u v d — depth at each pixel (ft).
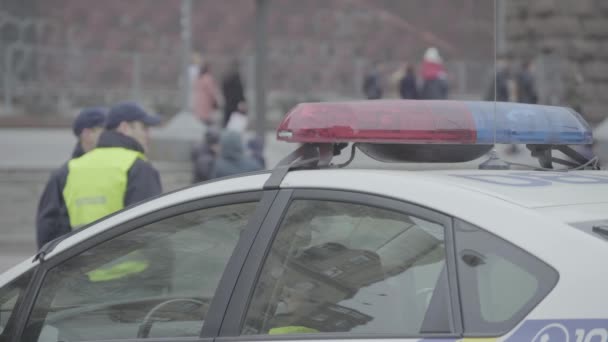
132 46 151.43
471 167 14.40
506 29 92.79
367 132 12.76
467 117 13.10
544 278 10.26
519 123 13.32
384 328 11.35
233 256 12.69
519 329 10.13
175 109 113.91
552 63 81.41
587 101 87.61
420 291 11.19
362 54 156.04
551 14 88.28
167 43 152.76
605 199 11.60
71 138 83.87
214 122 82.94
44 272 14.60
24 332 14.47
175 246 13.44
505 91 73.77
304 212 12.46
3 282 15.08
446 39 155.53
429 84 82.58
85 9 152.05
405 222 11.62
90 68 113.09
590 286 10.00
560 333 9.90
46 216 23.56
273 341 11.92
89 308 14.05
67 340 14.02
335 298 11.91
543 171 13.58
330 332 11.76
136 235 13.87
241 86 81.25
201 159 46.01
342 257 12.03
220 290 12.59
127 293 13.76
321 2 159.63
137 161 22.74
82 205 22.53
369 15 160.35
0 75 106.32
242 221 12.88
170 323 13.11
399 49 157.79
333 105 13.14
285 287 12.28
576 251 10.30
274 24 157.07
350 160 13.46
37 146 75.51
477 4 146.82
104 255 14.12
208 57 116.67
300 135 13.08
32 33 130.82
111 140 23.11
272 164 66.90
